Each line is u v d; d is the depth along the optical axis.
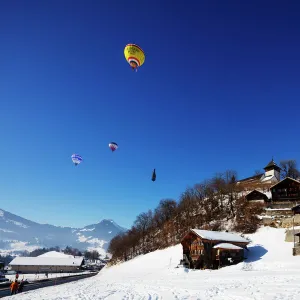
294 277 36.50
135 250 137.88
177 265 71.19
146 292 33.03
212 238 65.25
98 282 59.66
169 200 150.50
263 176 131.62
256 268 55.91
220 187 116.12
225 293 26.97
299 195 93.12
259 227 84.75
